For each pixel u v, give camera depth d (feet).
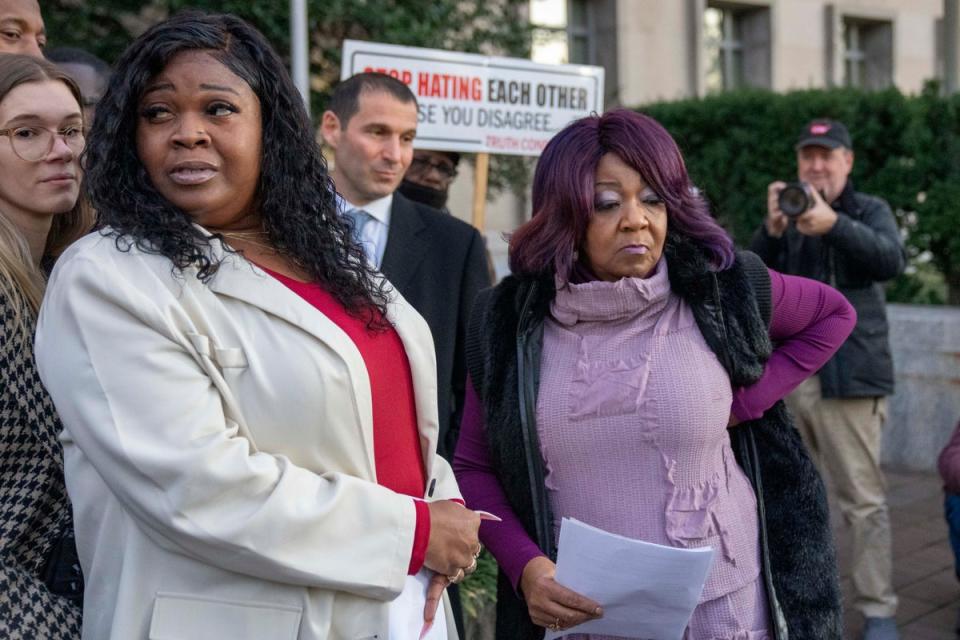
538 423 6.35
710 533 6.18
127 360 4.46
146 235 4.71
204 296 4.74
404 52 13.44
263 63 5.12
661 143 6.28
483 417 6.73
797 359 6.72
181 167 4.83
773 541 6.42
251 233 5.27
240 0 19.79
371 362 5.28
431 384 5.74
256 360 4.73
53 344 4.57
